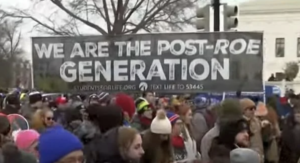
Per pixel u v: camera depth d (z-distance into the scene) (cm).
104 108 483
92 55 803
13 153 364
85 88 805
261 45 786
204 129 794
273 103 1109
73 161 281
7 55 4875
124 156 418
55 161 279
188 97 1144
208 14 924
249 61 789
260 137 660
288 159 738
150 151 484
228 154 418
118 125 486
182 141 620
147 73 800
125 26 2808
